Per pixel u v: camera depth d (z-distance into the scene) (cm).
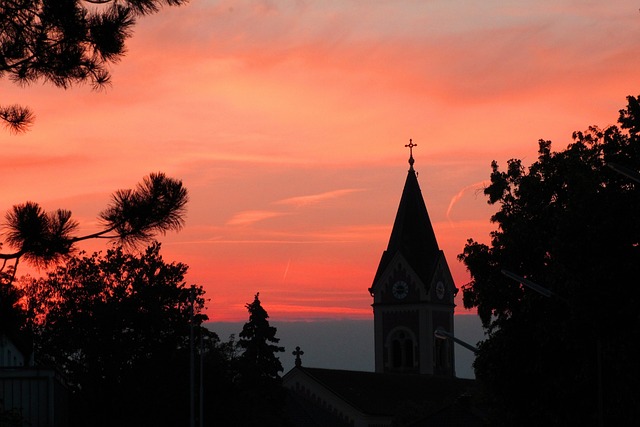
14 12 3769
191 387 13875
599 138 10231
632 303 8031
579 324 8138
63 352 15775
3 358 8594
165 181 3784
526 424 9688
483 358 9756
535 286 8206
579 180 9031
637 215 8362
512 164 10756
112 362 15712
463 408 13400
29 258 3694
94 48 3816
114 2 3847
